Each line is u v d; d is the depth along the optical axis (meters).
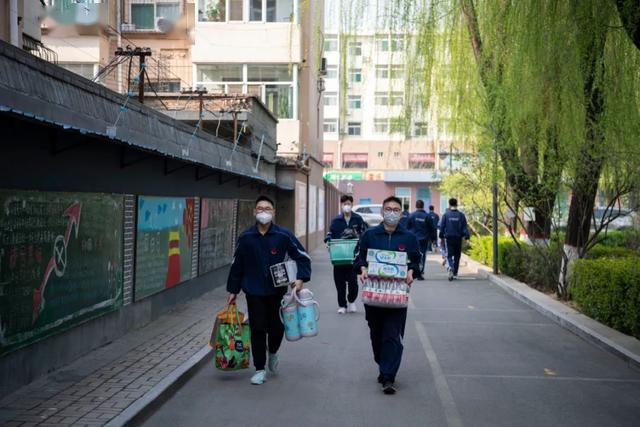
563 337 10.45
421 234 19.38
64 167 7.75
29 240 6.86
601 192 14.50
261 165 19.28
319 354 9.05
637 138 10.07
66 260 7.76
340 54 11.79
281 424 6.05
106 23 23.12
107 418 5.82
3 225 6.35
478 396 7.03
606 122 10.12
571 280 13.26
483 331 10.95
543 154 13.34
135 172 10.16
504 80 11.38
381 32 11.66
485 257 22.81
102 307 8.88
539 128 11.88
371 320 7.46
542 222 16.23
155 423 6.09
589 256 15.36
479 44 12.43
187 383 7.55
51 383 7.00
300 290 7.82
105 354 8.45
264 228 7.62
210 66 26.11
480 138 14.62
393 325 7.20
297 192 24.73
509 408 6.60
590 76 9.84
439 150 16.47
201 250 14.12
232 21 25.91
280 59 25.80
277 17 25.98
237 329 7.66
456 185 23.08
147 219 10.66
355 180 60.81
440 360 8.76
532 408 6.61
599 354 9.18
